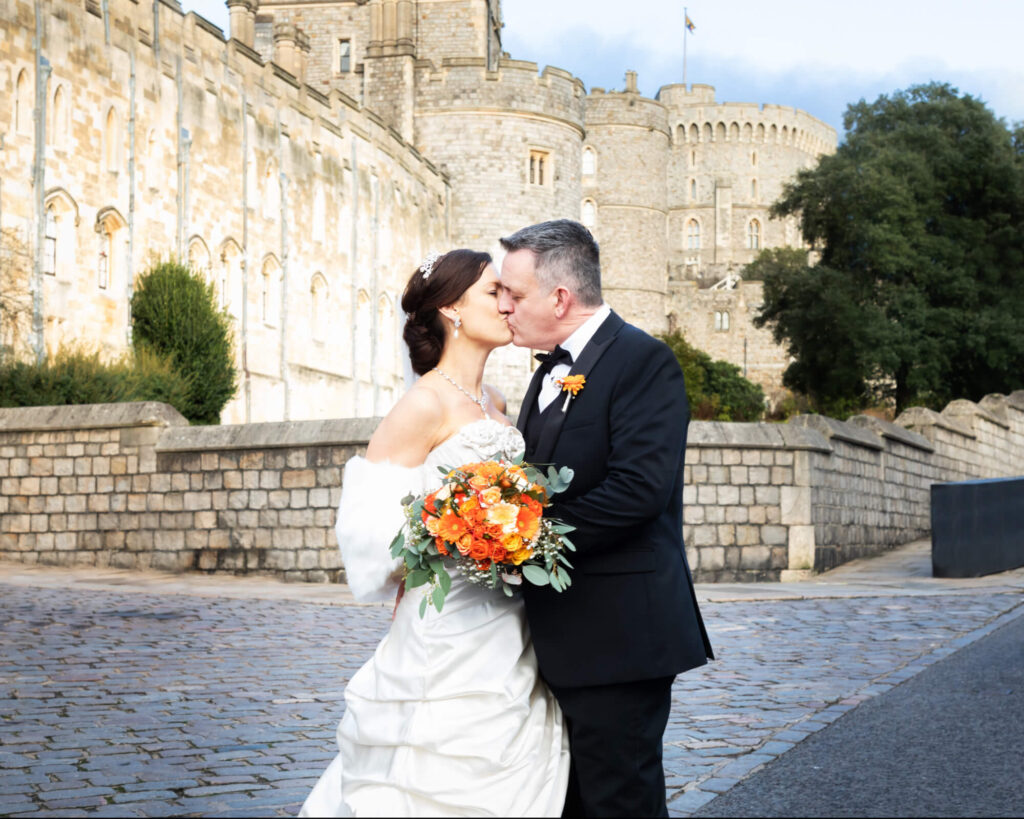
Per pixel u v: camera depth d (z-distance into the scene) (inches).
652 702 125.1
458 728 122.9
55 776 189.9
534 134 2158.0
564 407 128.5
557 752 127.1
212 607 409.4
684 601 126.9
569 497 126.8
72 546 559.5
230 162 1461.6
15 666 287.4
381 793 123.7
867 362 1643.7
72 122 1141.1
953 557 520.1
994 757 199.9
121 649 315.3
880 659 300.7
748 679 275.9
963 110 1841.8
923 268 1715.1
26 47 1076.5
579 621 124.0
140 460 545.6
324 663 296.0
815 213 1763.0
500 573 123.6
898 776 189.3
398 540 123.6
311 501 513.7
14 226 1051.3
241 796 179.3
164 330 1146.0
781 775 191.5
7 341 1006.4
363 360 1868.8
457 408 132.1
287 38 1784.0
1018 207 1784.0
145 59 1274.6
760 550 521.0
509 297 132.2
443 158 2146.9
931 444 770.8
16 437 571.2
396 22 2165.4
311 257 1684.3
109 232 1214.9
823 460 557.6
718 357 3526.1
